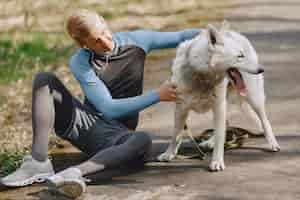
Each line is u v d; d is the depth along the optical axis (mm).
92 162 4129
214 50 4090
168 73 8328
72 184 3902
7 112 6668
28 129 5918
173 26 12281
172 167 4613
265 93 6812
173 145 4758
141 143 4359
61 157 5027
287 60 8555
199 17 13336
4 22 12711
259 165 4562
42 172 4309
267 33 10891
